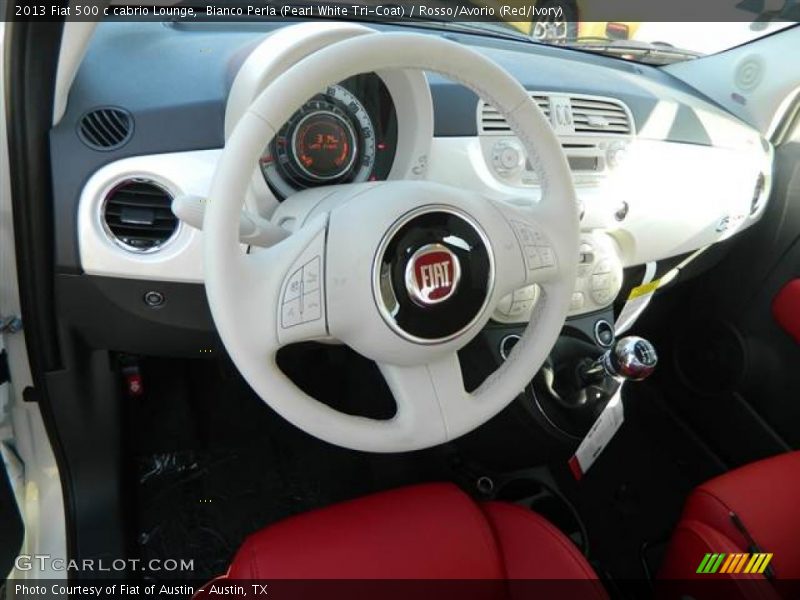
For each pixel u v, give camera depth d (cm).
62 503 121
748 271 163
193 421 160
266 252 74
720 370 171
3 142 85
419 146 102
